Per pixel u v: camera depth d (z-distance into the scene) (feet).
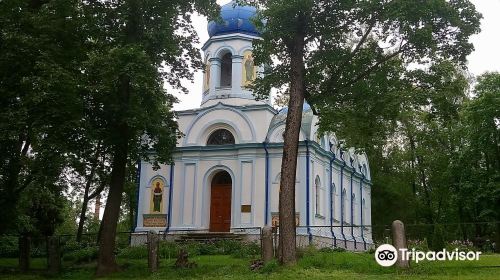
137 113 65.31
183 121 115.65
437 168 153.28
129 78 64.85
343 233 118.73
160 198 112.16
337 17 64.39
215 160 110.42
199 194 109.70
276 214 103.09
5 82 63.26
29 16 63.16
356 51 65.67
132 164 84.43
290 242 60.23
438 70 63.52
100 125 68.64
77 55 67.00
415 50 63.77
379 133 68.13
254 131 108.68
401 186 161.17
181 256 67.31
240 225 104.68
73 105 61.26
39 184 76.18
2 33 62.95
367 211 145.07
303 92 65.51
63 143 63.41
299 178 102.42
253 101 117.70
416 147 158.40
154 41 69.97
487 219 119.85
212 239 97.86
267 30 66.39
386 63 66.44
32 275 66.85
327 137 116.37
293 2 60.59
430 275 50.96
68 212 151.02
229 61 124.77
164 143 73.92
